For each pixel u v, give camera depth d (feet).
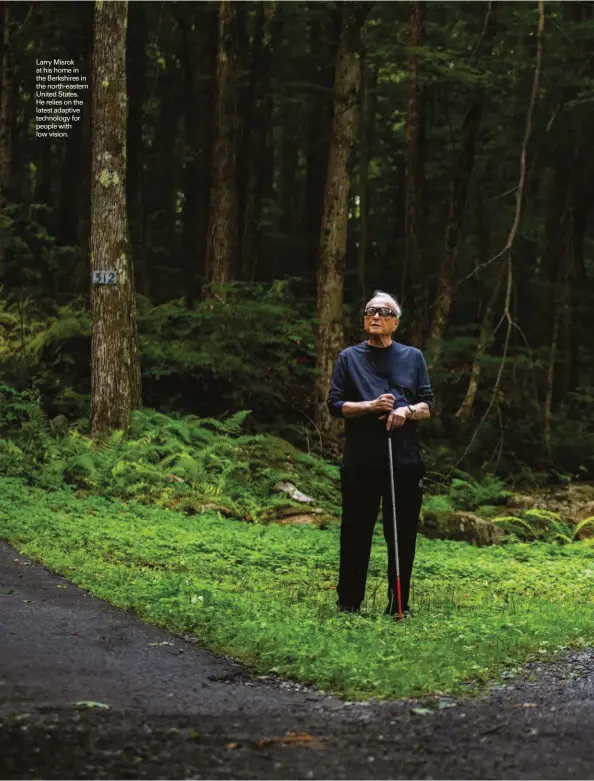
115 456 48.70
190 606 23.67
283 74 98.73
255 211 93.81
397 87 95.66
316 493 53.88
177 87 105.91
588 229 112.57
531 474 69.05
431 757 13.47
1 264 72.13
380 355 24.84
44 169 102.42
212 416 67.36
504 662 19.36
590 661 19.62
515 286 93.91
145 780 12.34
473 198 99.66
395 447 24.32
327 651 19.08
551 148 87.04
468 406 73.82
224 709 15.79
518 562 38.96
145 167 109.09
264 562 33.14
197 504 45.73
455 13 91.40
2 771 12.37
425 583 31.42
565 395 87.92
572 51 80.89
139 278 93.35
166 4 93.40
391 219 116.47
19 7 88.84
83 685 16.90
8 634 20.56
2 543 33.19
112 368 53.62
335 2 85.61
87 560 30.17
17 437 52.95
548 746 13.93
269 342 67.92
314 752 13.61
